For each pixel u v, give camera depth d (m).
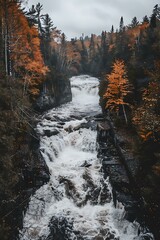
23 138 18.64
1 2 22.27
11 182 13.03
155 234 13.65
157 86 17.31
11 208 14.12
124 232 15.30
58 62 62.56
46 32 53.31
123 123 27.05
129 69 32.41
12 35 26.44
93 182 19.58
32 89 30.88
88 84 59.56
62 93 44.88
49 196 18.00
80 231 14.96
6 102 14.38
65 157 24.36
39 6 45.62
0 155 12.45
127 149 21.70
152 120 15.92
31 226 15.42
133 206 16.23
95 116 33.06
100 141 26.20
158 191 14.55
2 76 15.65
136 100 28.53
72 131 28.36
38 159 19.75
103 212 17.05
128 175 19.02
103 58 79.44
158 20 55.91
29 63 29.42
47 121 30.61
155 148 16.80
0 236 12.13
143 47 38.84
